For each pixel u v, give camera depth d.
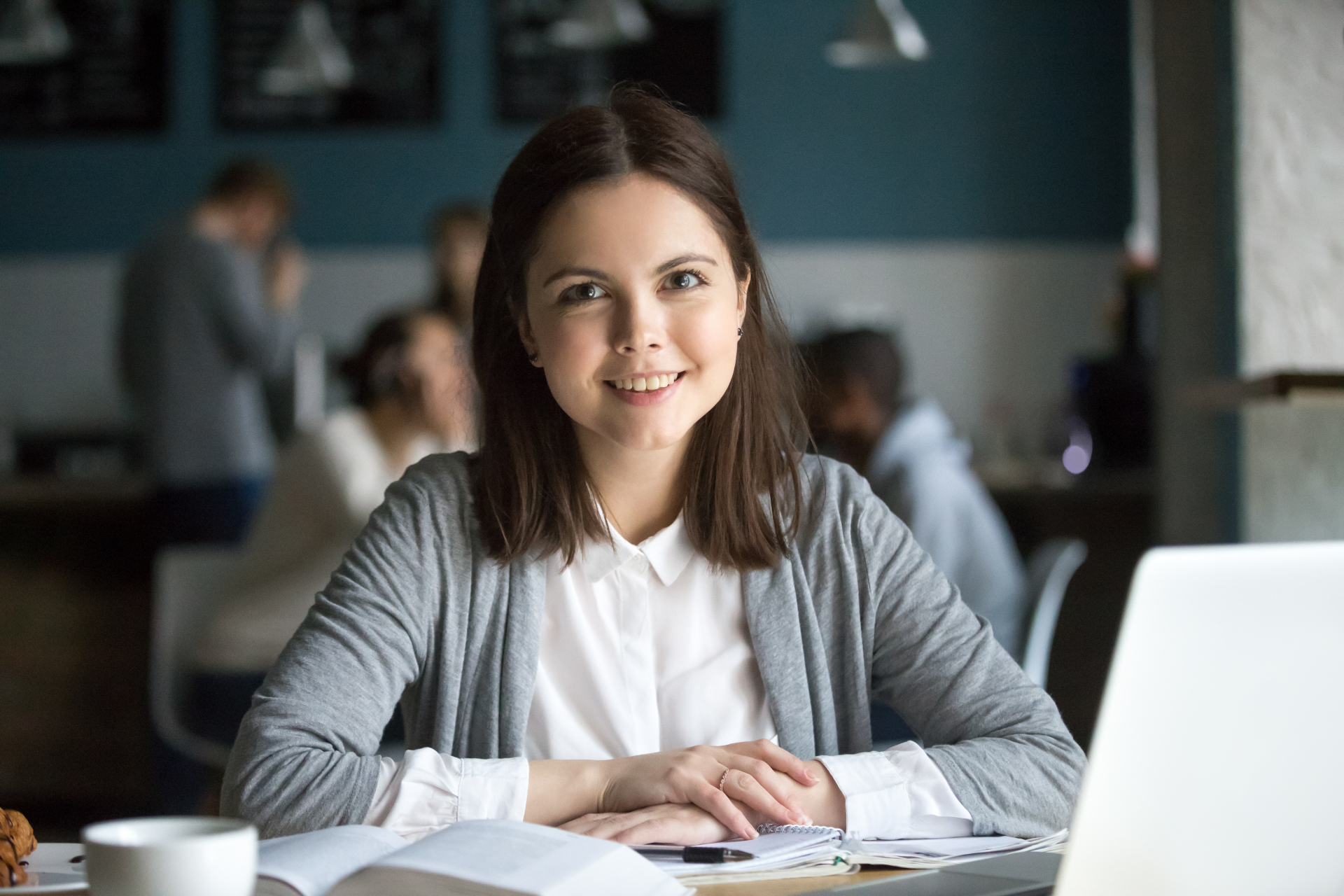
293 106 5.48
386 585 1.26
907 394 5.52
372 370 2.93
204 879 0.70
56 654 3.86
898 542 1.36
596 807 1.07
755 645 1.30
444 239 3.86
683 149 1.19
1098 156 5.53
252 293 4.34
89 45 5.43
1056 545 2.31
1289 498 1.99
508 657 1.28
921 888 0.89
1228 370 2.03
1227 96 2.01
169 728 2.48
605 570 1.30
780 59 5.54
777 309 1.35
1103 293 5.52
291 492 2.82
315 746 1.12
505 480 1.30
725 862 0.96
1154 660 0.70
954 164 5.55
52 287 5.42
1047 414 5.52
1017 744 1.18
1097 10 5.50
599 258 1.16
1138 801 0.72
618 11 5.00
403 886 0.81
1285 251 1.98
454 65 5.51
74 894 0.81
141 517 3.92
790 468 1.33
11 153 5.42
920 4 5.53
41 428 5.32
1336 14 1.98
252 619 2.69
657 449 1.19
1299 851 0.76
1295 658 0.74
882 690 1.37
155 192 5.45
